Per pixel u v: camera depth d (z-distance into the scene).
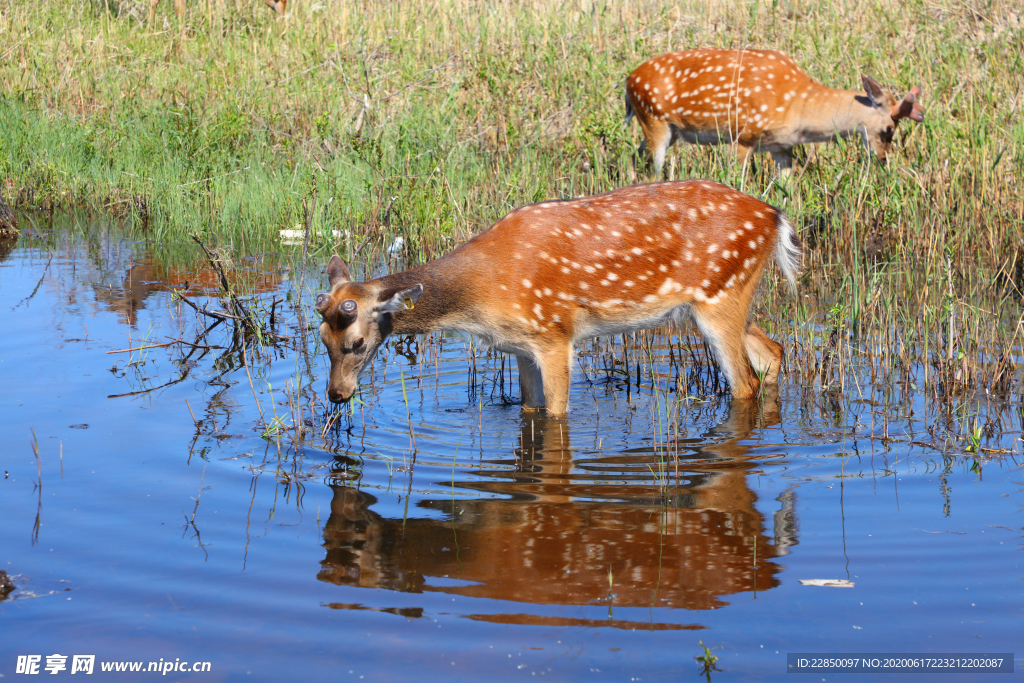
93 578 5.36
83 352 9.59
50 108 19.25
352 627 4.83
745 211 8.72
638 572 5.39
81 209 16.22
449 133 16.48
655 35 20.66
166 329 10.42
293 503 6.40
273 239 14.25
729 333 8.76
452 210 12.66
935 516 6.08
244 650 4.64
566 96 17.66
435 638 4.72
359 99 18.08
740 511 6.22
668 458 7.29
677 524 6.02
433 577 5.36
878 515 6.12
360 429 8.00
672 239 8.53
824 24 20.50
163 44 22.38
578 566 5.47
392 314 7.99
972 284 11.28
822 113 14.38
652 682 4.32
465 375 9.70
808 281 12.18
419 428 8.08
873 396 8.62
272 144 17.77
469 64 19.25
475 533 5.93
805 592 5.14
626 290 8.48
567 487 6.71
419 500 6.47
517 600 5.09
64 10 23.36
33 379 8.81
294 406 8.39
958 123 14.73
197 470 6.95
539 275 8.27
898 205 12.88
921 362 9.38
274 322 10.78
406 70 19.44
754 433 7.84
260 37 22.75
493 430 8.05
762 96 14.35
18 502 6.34
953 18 20.05
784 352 9.70
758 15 20.97
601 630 4.78
